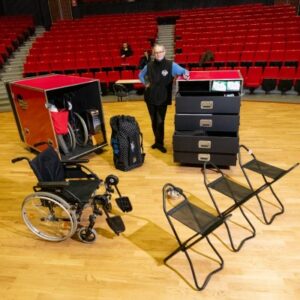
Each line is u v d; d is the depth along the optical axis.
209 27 7.95
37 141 3.69
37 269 2.08
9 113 5.79
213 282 1.89
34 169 2.11
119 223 2.23
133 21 9.44
